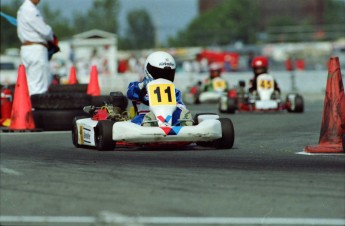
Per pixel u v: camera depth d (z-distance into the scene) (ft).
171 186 84.53
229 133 123.03
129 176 92.22
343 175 91.20
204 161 106.32
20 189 85.46
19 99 172.65
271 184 84.99
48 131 172.35
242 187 83.30
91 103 174.60
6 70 400.67
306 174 92.27
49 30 191.42
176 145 127.44
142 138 117.60
